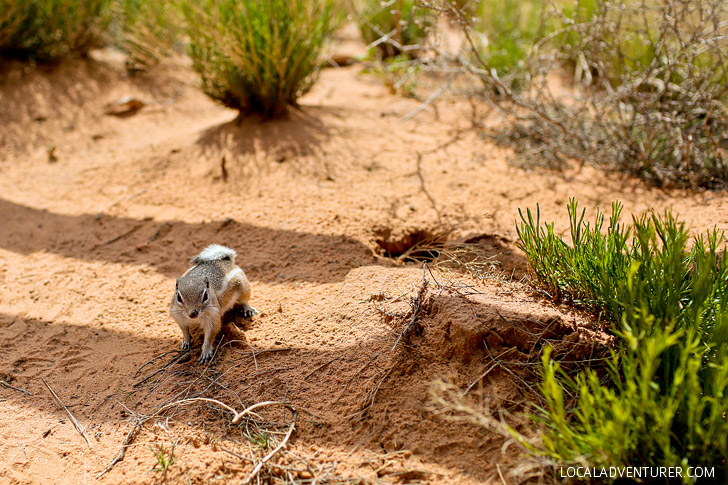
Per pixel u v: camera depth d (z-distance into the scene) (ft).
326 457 2.64
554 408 2.59
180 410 2.81
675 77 4.07
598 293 2.82
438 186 3.85
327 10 4.46
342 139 4.29
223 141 4.31
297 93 4.89
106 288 3.37
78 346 3.09
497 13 5.99
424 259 3.41
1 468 2.67
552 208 3.62
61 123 4.80
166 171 4.16
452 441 2.63
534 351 2.76
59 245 3.67
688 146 3.66
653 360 2.41
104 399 2.88
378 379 2.79
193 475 2.60
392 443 2.65
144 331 3.15
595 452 2.44
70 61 5.53
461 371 2.77
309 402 2.79
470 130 4.41
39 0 5.14
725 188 3.66
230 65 4.30
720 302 2.59
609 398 2.43
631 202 3.63
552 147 4.10
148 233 3.70
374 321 2.97
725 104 3.85
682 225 2.69
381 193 3.82
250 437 2.70
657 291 2.61
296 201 3.80
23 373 2.99
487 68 3.90
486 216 3.59
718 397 2.40
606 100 3.94
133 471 2.64
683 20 3.69
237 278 3.10
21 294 3.36
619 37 4.00
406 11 5.62
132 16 5.32
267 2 4.22
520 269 3.20
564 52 4.73
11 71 5.19
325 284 3.26
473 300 2.89
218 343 3.05
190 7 4.35
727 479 2.42
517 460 2.56
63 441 2.75
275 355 2.96
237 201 3.86
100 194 4.03
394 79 5.07
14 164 4.40
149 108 5.11
